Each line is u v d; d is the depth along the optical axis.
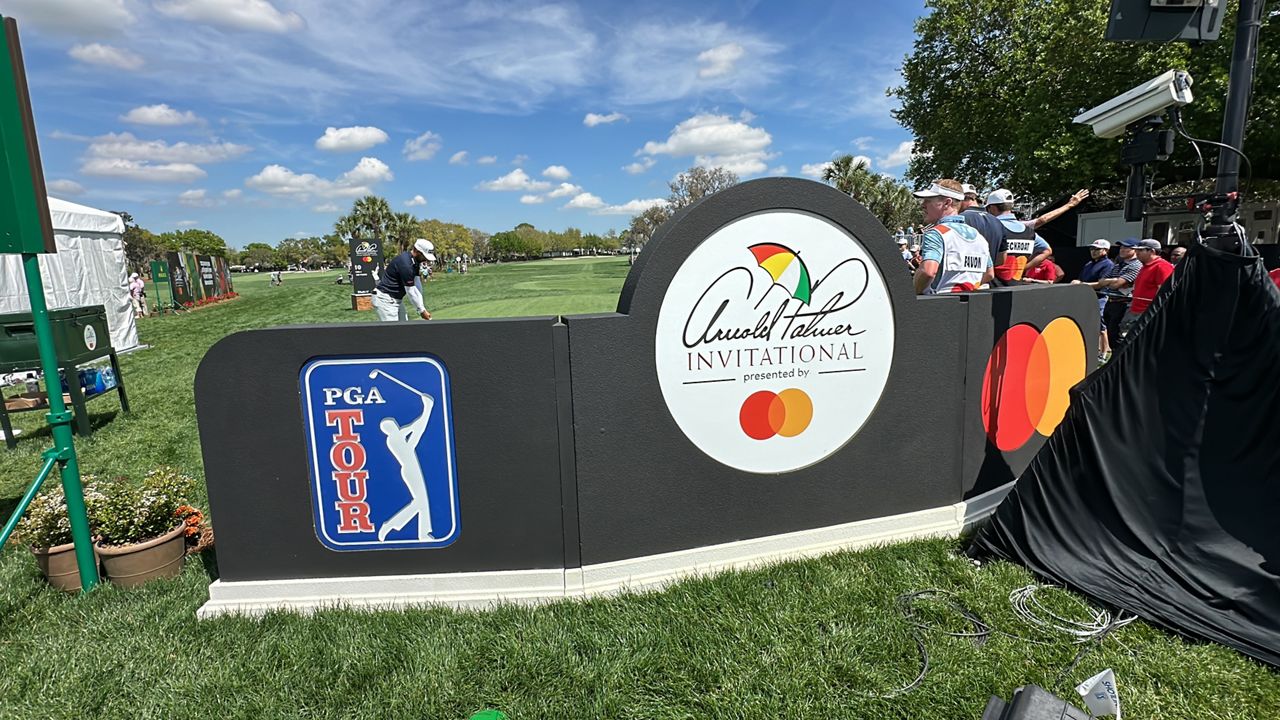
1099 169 17.09
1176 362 2.98
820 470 3.30
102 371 6.90
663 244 2.86
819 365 3.20
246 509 2.85
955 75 22.98
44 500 3.32
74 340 6.41
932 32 22.89
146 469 5.34
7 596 3.14
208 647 2.64
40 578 3.34
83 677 2.48
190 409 7.56
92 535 3.27
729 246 2.96
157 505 3.32
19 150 2.86
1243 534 2.75
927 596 2.86
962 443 3.59
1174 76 3.13
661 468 3.02
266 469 2.83
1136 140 3.39
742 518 3.20
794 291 3.09
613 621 2.72
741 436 3.13
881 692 2.27
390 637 2.64
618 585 2.99
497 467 2.88
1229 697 2.23
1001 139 21.92
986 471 3.76
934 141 23.77
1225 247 2.96
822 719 2.16
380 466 2.85
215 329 16.66
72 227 11.56
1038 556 3.07
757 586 2.96
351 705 2.29
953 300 3.42
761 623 2.67
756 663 2.43
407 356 2.77
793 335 3.13
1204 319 2.91
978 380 3.58
